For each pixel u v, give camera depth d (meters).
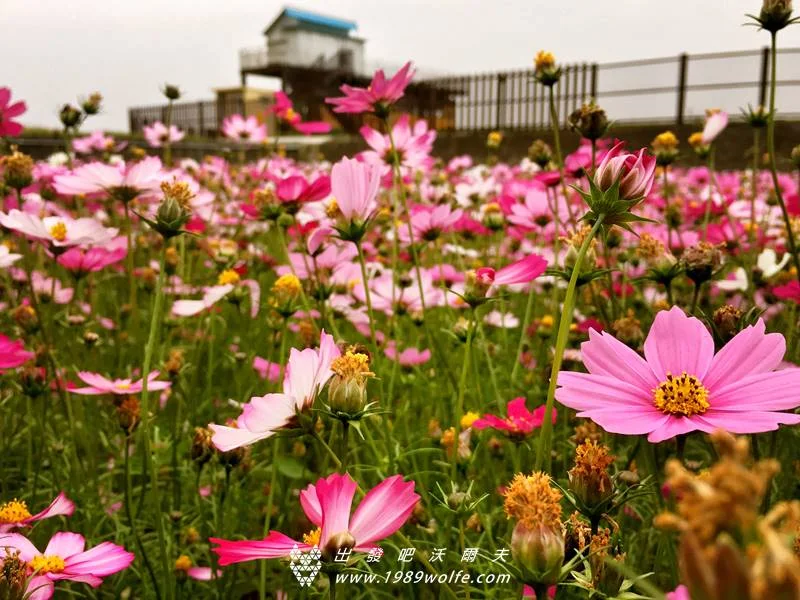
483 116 19.44
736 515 0.35
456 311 2.74
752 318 1.10
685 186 6.27
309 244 1.93
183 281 3.06
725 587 0.33
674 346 0.94
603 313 1.75
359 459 1.95
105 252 2.46
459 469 1.50
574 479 0.89
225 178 6.23
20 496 1.89
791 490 1.45
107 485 2.06
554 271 1.33
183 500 2.02
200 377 2.81
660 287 2.52
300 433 0.97
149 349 1.24
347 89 2.01
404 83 2.04
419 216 2.56
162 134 5.60
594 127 1.78
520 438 1.43
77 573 1.05
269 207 2.00
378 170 1.50
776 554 0.32
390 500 0.79
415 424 2.23
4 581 0.90
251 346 2.80
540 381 2.23
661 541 1.21
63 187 1.96
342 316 2.36
